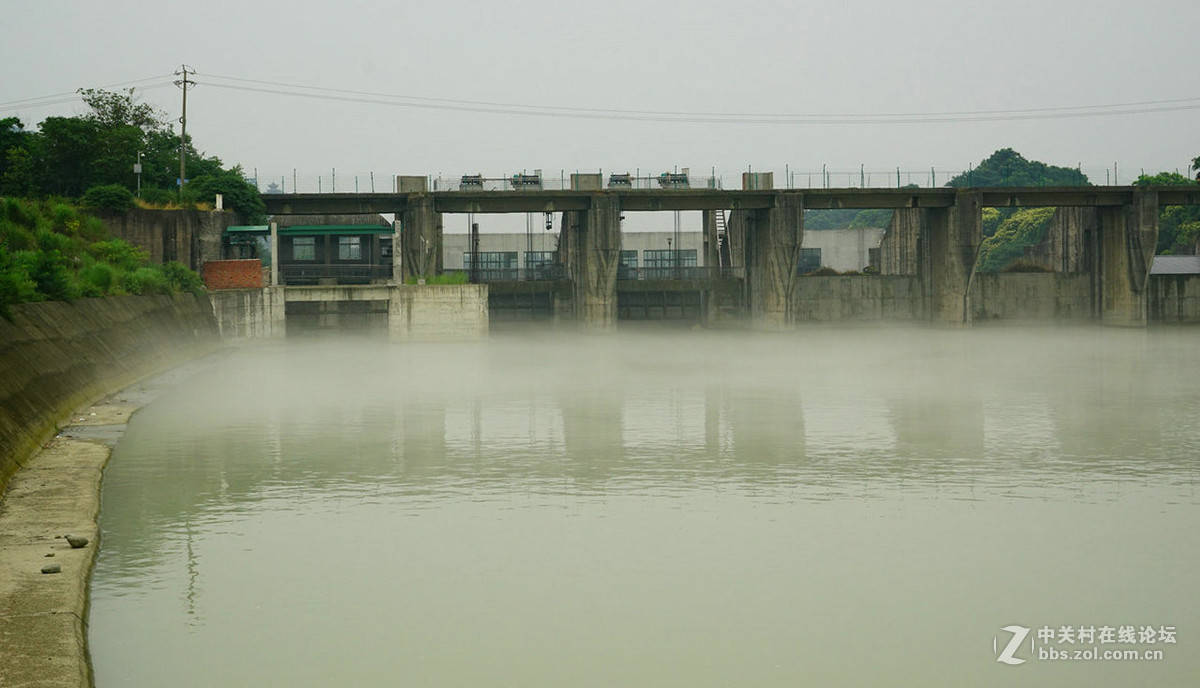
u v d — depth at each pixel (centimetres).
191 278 8806
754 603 2564
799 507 3456
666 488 3734
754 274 11400
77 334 5728
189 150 12525
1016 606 2548
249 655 2247
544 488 3738
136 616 2459
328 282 10544
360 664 2211
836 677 2161
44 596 2359
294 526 3222
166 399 5853
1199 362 8131
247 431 4888
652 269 11794
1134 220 11112
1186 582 2712
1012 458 4256
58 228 8600
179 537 3098
